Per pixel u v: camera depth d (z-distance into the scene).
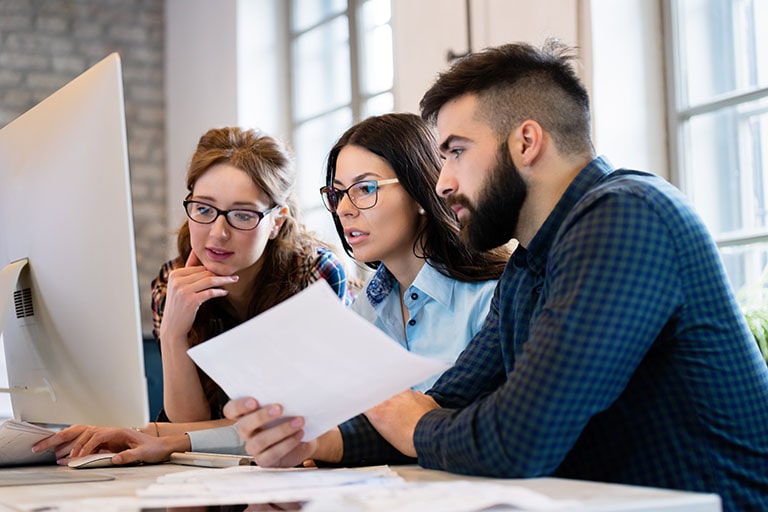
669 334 1.20
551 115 1.34
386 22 4.48
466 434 1.17
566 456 1.33
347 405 1.23
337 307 1.07
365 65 4.64
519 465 1.11
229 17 5.14
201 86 5.40
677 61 2.93
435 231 1.95
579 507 0.86
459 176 1.38
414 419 1.37
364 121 2.01
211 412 2.26
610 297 1.12
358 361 1.14
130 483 1.27
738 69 2.78
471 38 3.42
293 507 0.99
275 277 2.29
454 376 1.51
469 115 1.36
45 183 1.45
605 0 2.90
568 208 1.33
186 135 5.54
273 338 1.13
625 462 1.26
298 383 1.20
